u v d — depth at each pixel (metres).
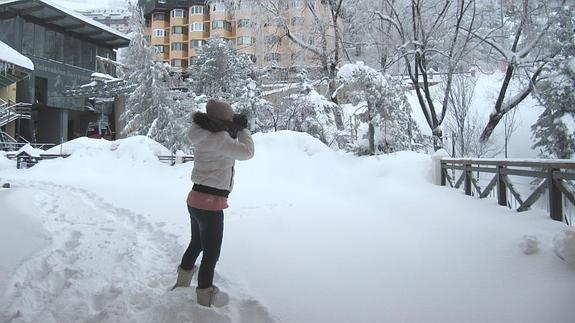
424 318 3.07
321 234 5.48
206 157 3.20
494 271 3.87
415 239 5.11
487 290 3.52
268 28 18.77
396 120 11.52
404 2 17.86
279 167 11.41
